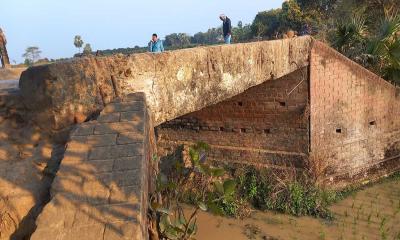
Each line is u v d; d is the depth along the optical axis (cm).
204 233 851
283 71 829
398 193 1009
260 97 1009
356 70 1006
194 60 569
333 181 1013
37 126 398
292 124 986
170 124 1152
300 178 979
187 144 1128
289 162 1005
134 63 464
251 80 714
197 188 925
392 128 1103
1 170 343
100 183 279
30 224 306
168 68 521
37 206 314
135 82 469
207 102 609
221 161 1081
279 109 993
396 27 1116
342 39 1193
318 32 1471
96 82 419
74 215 250
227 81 646
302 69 937
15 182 330
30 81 395
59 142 386
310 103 950
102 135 344
